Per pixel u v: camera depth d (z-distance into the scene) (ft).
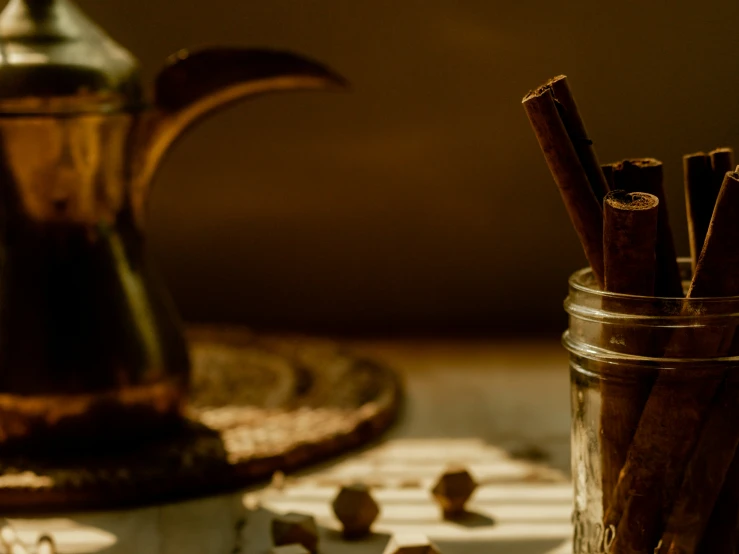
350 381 2.76
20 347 2.27
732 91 2.53
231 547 2.15
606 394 1.92
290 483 2.36
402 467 2.42
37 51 2.24
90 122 2.25
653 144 2.78
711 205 1.98
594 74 2.89
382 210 3.34
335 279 3.41
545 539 2.16
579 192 1.92
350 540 2.18
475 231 3.31
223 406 2.67
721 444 1.88
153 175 2.37
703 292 1.88
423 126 3.27
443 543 2.16
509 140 3.24
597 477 1.96
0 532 2.13
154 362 2.33
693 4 2.66
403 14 3.22
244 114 3.31
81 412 2.29
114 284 2.30
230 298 3.44
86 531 2.19
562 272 3.28
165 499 2.29
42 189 2.26
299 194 3.35
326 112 3.29
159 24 3.29
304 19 3.26
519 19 3.11
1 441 2.31
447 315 3.37
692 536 1.90
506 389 2.80
